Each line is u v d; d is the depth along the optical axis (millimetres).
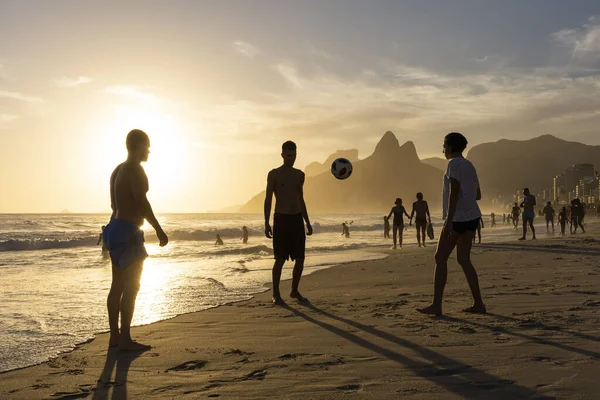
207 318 5324
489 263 10188
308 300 6434
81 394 2928
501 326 4473
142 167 4137
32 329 4871
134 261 4023
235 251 17094
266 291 7430
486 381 2932
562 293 6219
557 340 3896
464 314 5121
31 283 8719
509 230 36844
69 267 12289
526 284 7090
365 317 5156
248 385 3000
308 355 3676
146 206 4113
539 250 13422
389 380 3018
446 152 5418
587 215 101812
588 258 10883
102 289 7887
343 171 8414
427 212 17969
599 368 3127
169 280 8812
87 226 63156
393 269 9984
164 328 4832
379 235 38281
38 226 62625
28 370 3486
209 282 8484
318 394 2795
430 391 2789
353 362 3451
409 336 4199
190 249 19922
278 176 6504
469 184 5203
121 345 3965
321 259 13148
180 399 2787
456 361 3383
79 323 5156
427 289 7039
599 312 4996
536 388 2773
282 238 6387
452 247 5215
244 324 4969
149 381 3146
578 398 2596
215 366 3459
